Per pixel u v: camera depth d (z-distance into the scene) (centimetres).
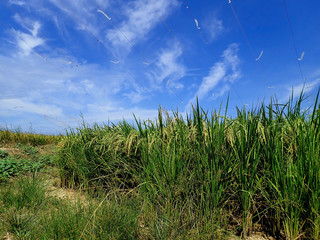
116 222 243
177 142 308
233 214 276
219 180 266
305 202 235
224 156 282
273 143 263
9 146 744
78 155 431
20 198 339
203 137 284
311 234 228
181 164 290
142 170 333
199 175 275
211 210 256
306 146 243
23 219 281
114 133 400
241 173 266
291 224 233
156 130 363
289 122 278
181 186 275
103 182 389
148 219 264
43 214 289
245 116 288
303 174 236
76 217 266
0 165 505
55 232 243
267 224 266
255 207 268
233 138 284
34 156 657
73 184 436
